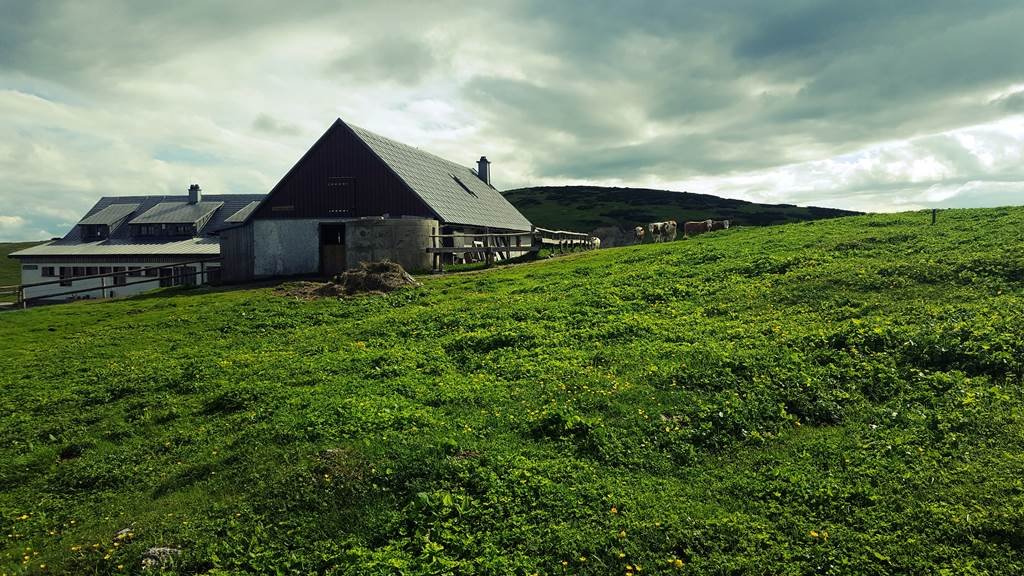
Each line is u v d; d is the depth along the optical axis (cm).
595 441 1120
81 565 938
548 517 923
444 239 4041
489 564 830
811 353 1413
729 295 2009
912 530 836
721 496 961
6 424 1545
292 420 1315
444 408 1328
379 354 1756
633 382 1364
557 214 11456
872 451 1032
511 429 1205
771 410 1192
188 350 2088
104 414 1562
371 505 987
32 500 1185
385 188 4109
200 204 7725
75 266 6938
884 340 1423
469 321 2023
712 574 799
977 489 898
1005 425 1048
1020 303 1543
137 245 7175
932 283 1844
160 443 1345
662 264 2714
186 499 1091
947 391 1193
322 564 873
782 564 801
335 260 4206
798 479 970
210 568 898
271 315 2523
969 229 2533
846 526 863
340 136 4178
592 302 2114
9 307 4031
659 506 933
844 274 2017
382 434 1191
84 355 2172
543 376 1452
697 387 1303
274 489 1052
